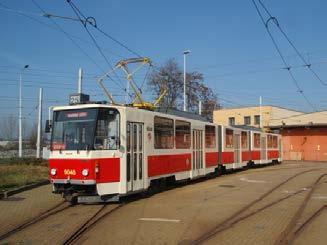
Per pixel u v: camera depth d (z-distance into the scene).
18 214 13.52
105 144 15.41
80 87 30.58
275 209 14.59
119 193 15.61
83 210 14.20
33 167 29.48
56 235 10.48
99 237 10.25
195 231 10.91
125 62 22.06
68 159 15.28
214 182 24.28
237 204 15.55
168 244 9.56
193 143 23.78
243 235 10.57
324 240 10.16
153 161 18.31
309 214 13.68
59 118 15.87
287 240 10.08
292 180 26.06
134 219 12.51
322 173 32.59
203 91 57.00
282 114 71.75
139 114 17.12
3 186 19.70
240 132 34.59
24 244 9.60
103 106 15.53
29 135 67.62
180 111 23.52
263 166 43.09
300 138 64.94
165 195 18.19
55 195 17.91
